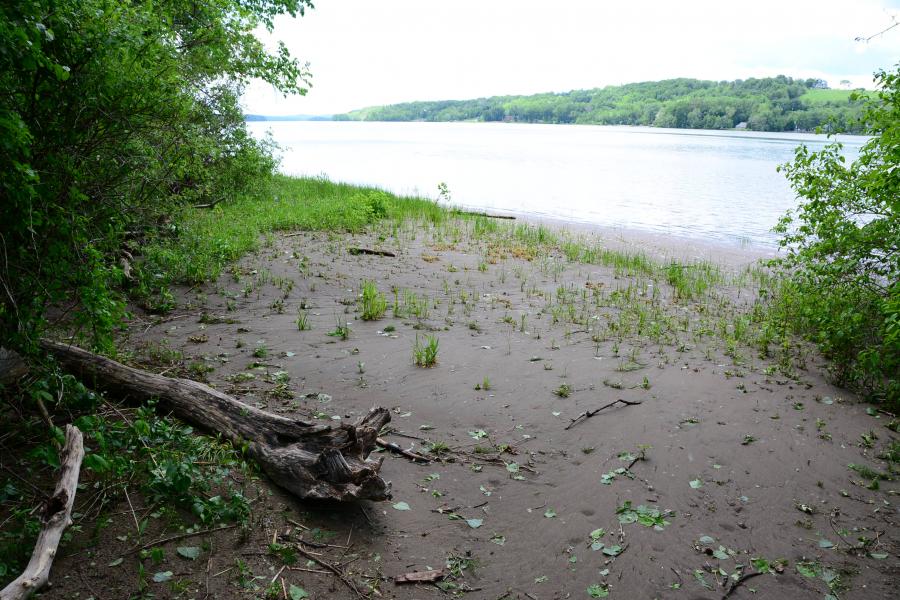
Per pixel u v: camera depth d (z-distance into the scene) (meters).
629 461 5.01
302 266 10.55
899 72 6.70
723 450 5.21
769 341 7.88
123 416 4.54
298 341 7.31
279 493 4.23
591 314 8.97
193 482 3.99
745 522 4.28
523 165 43.94
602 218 20.69
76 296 4.41
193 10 9.34
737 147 72.25
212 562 3.52
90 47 4.11
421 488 4.58
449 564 3.78
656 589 3.62
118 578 3.28
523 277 11.14
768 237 17.44
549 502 4.46
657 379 6.59
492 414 5.74
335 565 3.66
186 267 9.34
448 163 45.03
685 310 9.42
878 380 6.40
